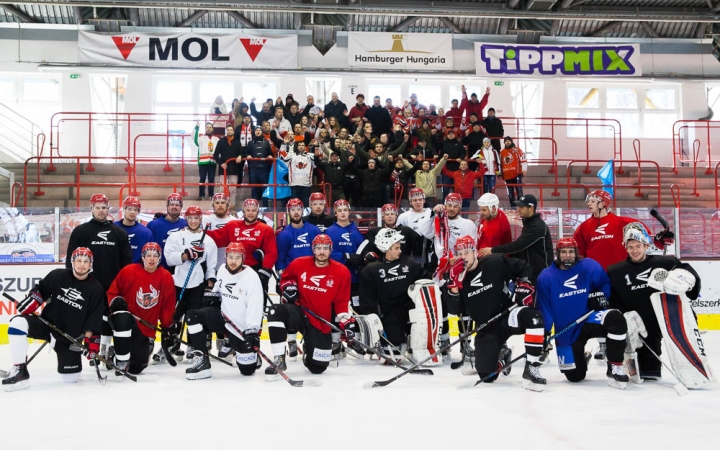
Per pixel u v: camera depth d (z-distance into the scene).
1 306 10.81
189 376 6.49
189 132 18.67
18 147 18.16
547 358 7.61
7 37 18.23
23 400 5.41
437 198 14.78
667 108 20.25
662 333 5.96
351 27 19.14
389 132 15.09
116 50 18.02
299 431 4.23
